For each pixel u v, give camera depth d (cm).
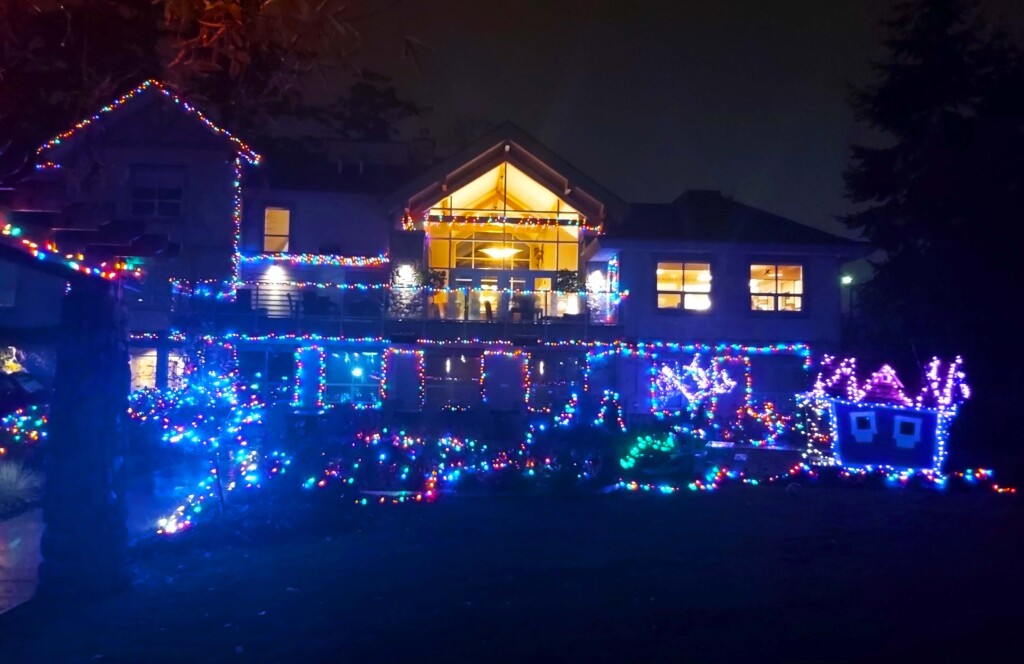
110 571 991
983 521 1500
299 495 1602
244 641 823
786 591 995
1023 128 3303
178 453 1808
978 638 811
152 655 785
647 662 753
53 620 898
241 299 3166
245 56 830
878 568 1120
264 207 3334
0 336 971
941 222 3431
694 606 931
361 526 1427
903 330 3578
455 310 3303
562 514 1559
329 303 3266
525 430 2252
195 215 3131
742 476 2045
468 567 1127
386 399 3306
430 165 3588
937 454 2022
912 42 3609
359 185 3412
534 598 968
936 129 3509
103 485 991
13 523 1381
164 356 2981
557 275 3456
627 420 2788
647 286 3359
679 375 3350
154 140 3117
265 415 1955
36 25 859
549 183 3416
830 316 3400
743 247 3366
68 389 992
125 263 991
